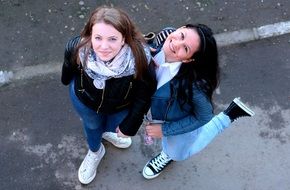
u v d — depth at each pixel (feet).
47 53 11.78
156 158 10.42
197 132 8.57
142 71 6.70
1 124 10.87
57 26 12.16
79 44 6.64
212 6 12.85
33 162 10.57
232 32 12.51
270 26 12.68
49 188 10.36
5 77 11.39
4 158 10.53
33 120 11.00
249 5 12.94
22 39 11.89
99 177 10.53
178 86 6.91
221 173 10.78
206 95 7.04
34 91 11.30
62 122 11.03
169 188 10.57
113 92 6.99
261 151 11.08
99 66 6.53
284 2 13.05
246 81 11.89
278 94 11.81
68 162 10.65
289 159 11.04
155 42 7.36
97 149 9.68
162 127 7.93
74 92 7.60
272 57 12.28
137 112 7.39
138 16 12.54
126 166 10.71
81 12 12.42
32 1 12.39
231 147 11.05
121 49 6.45
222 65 12.03
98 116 8.15
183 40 6.50
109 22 6.10
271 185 10.73
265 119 11.44
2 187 10.27
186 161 10.83
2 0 12.32
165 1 12.77
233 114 8.72
